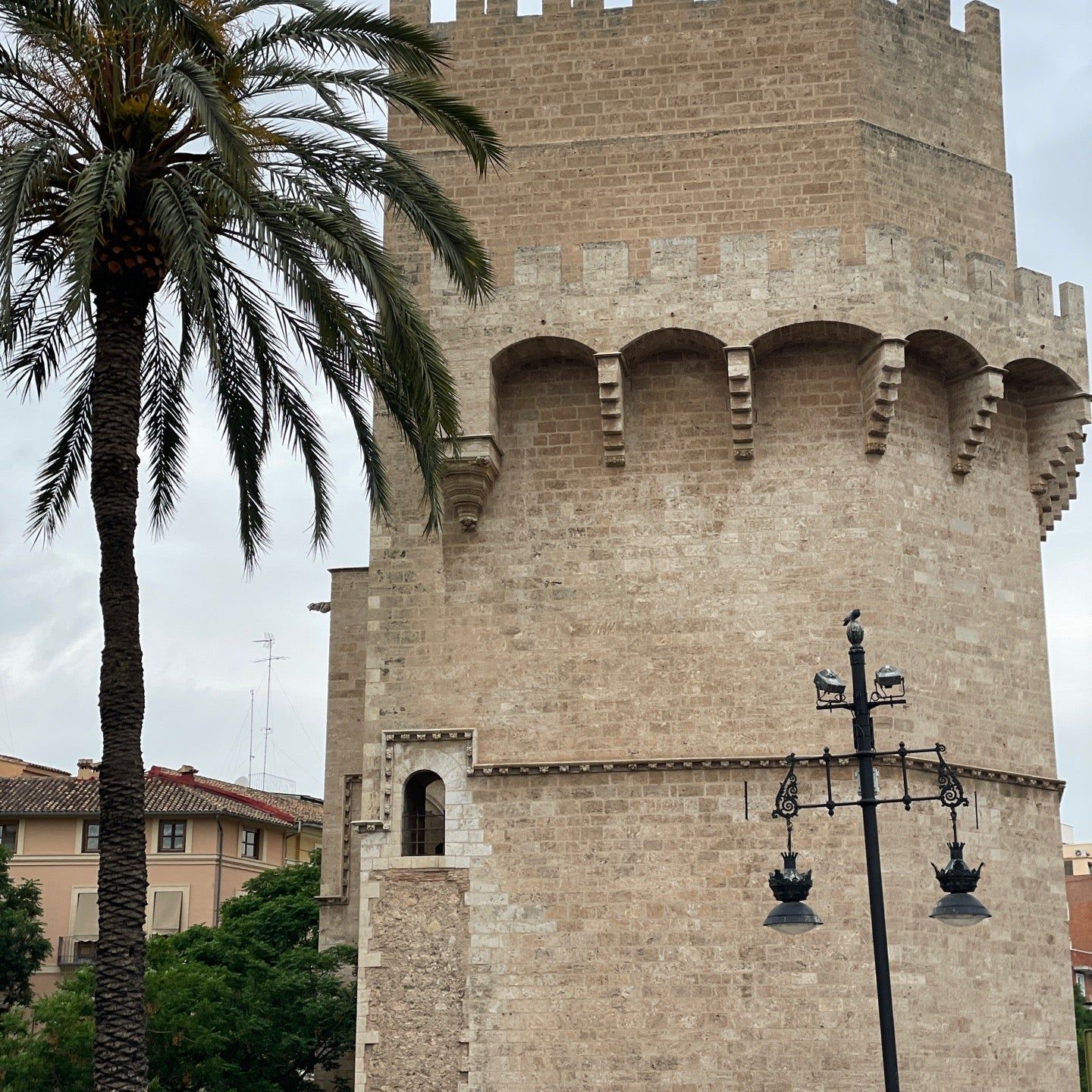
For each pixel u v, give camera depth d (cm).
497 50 3894
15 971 6159
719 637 3503
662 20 3856
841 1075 3244
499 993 3369
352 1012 4147
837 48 3791
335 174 2692
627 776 3438
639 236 3753
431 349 2684
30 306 2748
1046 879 3578
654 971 3338
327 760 4381
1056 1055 3478
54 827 7462
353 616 4422
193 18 2392
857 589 3491
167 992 3988
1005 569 3728
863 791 2367
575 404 3662
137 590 2434
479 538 3622
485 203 3816
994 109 3984
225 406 2875
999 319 3681
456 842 3456
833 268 3550
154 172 2516
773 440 3594
